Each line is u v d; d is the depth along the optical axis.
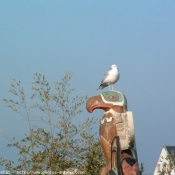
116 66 17.86
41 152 22.20
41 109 23.12
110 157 15.60
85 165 22.66
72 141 23.09
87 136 23.41
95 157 22.83
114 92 16.14
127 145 15.25
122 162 15.24
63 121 23.22
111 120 15.69
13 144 22.31
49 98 23.28
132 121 15.30
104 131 15.75
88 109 16.05
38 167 22.05
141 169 19.84
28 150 22.28
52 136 22.52
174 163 19.97
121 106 15.84
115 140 15.51
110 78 17.73
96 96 16.11
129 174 15.12
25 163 22.36
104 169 15.60
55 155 22.38
